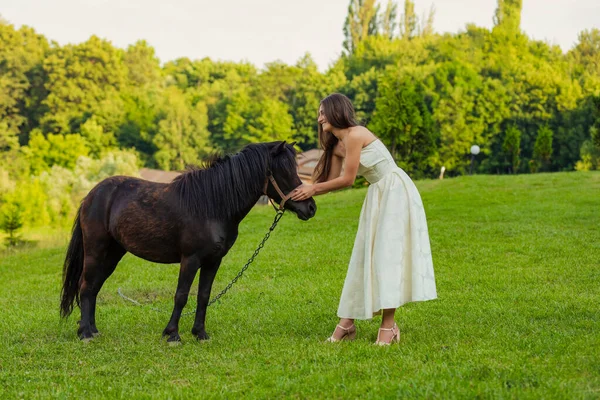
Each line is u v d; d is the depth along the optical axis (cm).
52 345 662
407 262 588
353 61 9825
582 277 948
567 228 1391
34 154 7031
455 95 6562
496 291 884
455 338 620
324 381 480
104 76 8731
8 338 705
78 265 695
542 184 2330
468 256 1165
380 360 532
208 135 8238
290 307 838
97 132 7644
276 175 618
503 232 1385
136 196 650
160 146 7850
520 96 6925
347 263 1168
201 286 651
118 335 697
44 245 2491
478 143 6431
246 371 533
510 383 453
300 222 1739
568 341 583
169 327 639
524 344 580
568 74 8188
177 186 634
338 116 600
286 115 8025
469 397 425
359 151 591
